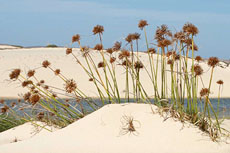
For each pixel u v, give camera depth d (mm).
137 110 4152
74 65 22594
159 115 3961
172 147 3322
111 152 3273
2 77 19359
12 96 15258
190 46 4129
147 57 24047
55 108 5234
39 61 23703
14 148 3572
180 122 3809
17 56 25781
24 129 5496
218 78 22109
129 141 3502
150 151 3252
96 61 23281
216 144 3430
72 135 3822
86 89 17234
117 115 4078
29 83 4711
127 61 4594
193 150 3268
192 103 4160
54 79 19375
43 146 3543
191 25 3855
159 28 4211
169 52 4543
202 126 3787
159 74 20688
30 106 5027
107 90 4840
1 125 6180
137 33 4355
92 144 3477
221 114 6953
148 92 16812
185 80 4109
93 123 4012
